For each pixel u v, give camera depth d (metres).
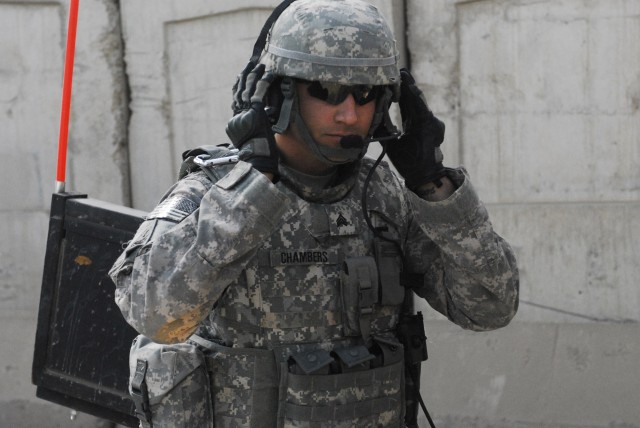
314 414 4.61
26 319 9.88
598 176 8.63
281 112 4.60
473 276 4.77
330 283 4.72
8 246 9.89
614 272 8.65
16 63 9.73
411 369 4.99
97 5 9.52
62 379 6.29
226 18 9.26
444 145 8.96
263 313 4.65
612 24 8.48
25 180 9.81
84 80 9.61
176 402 4.70
